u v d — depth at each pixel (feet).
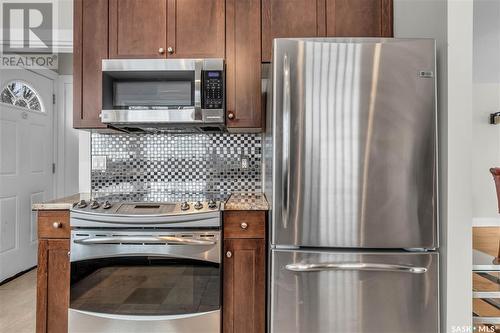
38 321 5.36
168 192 6.90
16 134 8.91
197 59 5.79
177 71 5.77
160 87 5.84
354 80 4.53
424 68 4.53
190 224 5.16
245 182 7.04
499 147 14.76
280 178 4.60
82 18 6.08
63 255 5.38
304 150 4.56
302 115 4.56
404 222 4.52
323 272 4.61
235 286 5.28
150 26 6.07
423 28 5.17
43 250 5.38
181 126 6.15
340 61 4.54
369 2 5.97
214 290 5.18
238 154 7.06
